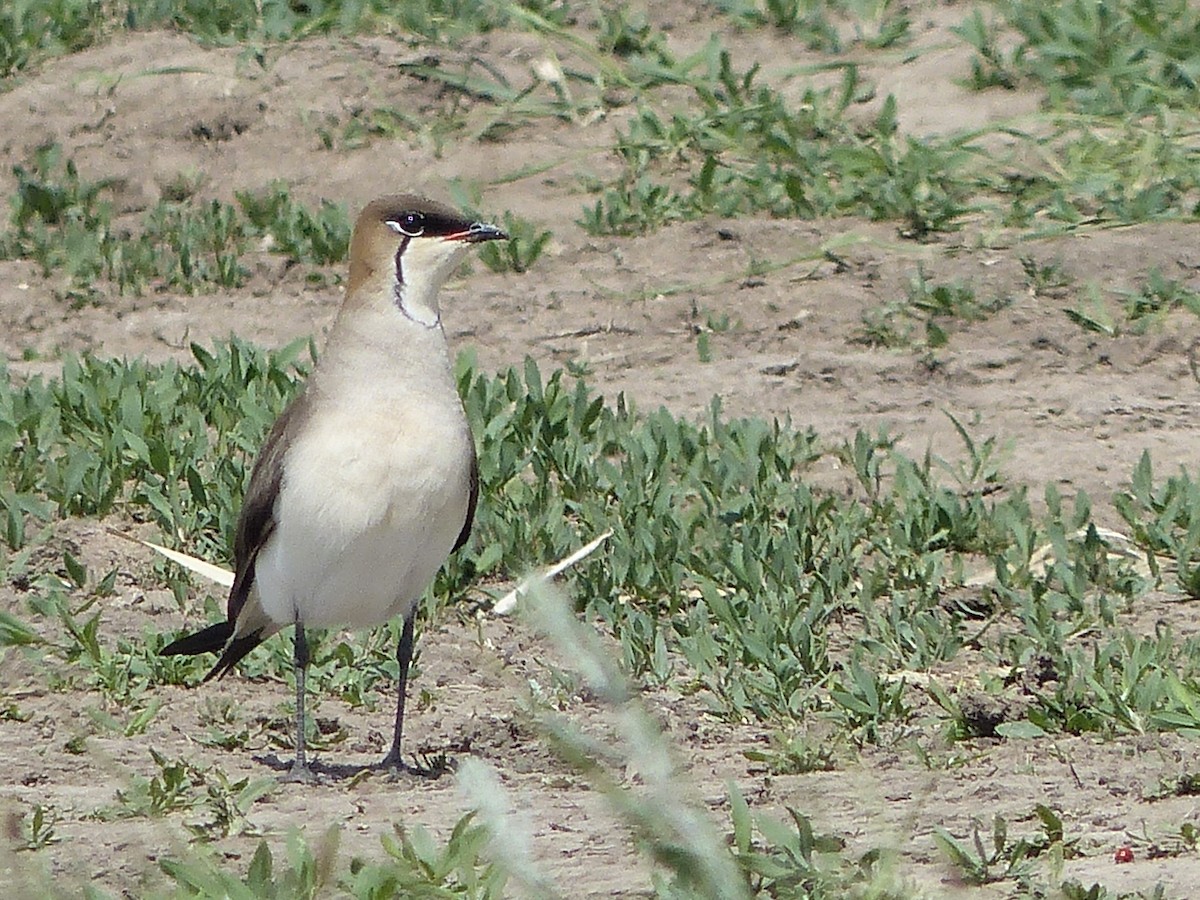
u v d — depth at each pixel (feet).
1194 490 41.52
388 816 28.14
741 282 54.49
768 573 38.17
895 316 52.11
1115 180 58.29
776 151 61.36
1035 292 52.95
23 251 57.88
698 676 34.86
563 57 68.33
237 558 31.91
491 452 41.93
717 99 64.69
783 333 51.83
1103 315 51.19
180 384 45.39
